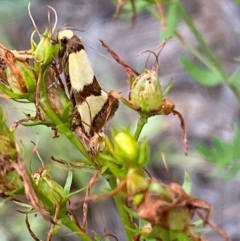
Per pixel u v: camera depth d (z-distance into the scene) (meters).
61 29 0.09
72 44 0.09
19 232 0.21
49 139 0.21
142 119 0.09
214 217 0.22
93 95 0.09
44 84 0.09
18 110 0.22
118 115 0.23
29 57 0.09
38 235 0.21
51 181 0.09
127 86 0.26
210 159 0.13
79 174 0.21
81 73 0.09
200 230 0.09
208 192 0.23
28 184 0.08
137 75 0.09
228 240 0.07
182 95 0.26
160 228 0.07
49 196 0.08
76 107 0.09
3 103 0.23
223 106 0.25
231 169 0.13
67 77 0.09
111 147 0.07
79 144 0.09
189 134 0.24
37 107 0.09
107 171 0.08
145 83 0.09
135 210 0.08
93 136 0.09
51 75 0.09
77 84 0.09
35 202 0.08
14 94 0.09
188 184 0.09
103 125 0.09
